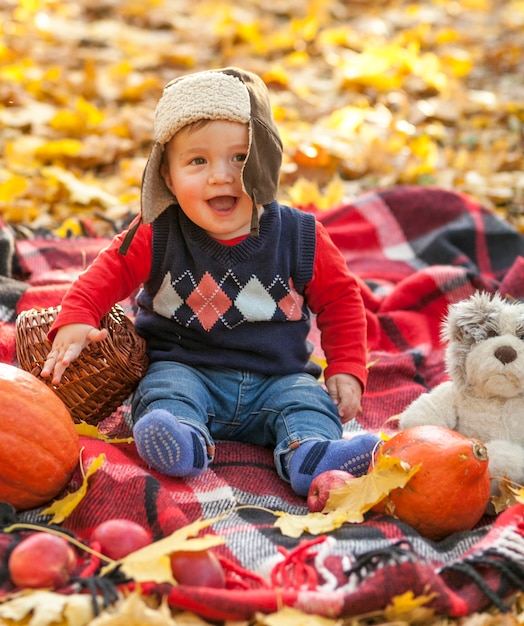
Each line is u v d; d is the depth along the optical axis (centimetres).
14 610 164
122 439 242
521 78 663
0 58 641
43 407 209
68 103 579
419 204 402
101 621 159
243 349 252
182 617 171
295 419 240
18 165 470
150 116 549
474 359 229
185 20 786
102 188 459
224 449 252
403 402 287
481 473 204
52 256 355
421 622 178
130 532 185
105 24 754
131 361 247
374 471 206
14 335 285
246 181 231
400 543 188
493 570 188
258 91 239
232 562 188
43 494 207
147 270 250
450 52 714
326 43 725
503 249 390
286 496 230
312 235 256
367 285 363
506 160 509
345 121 555
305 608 171
